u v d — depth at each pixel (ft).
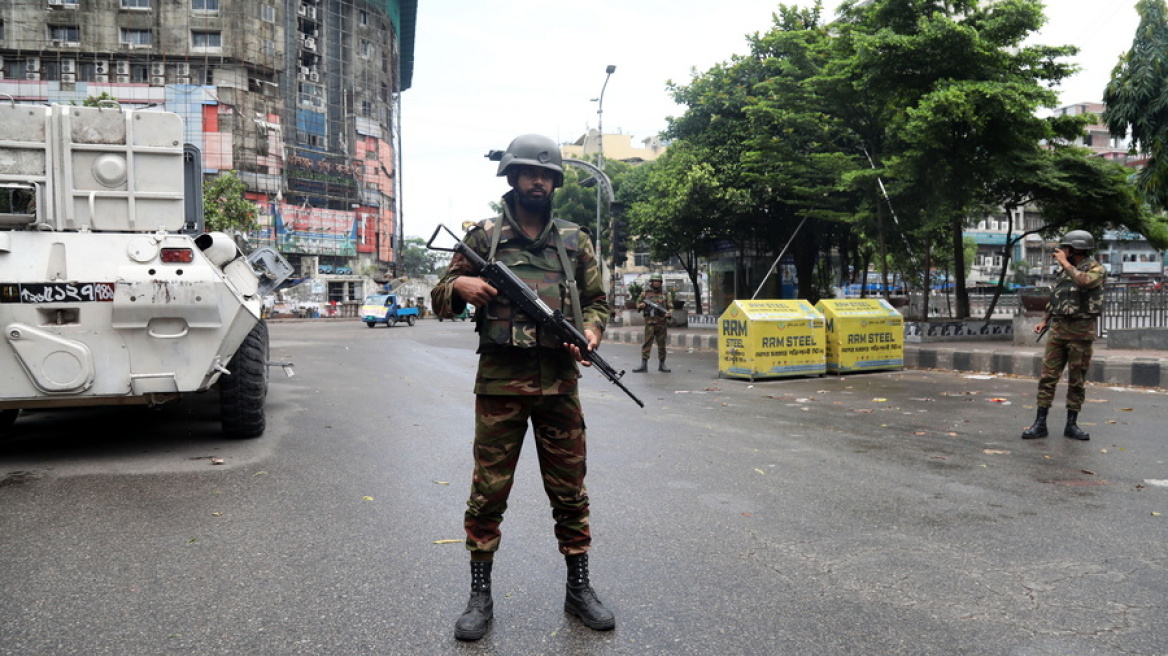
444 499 14.47
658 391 32.07
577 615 9.02
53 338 17.10
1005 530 12.46
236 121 151.74
